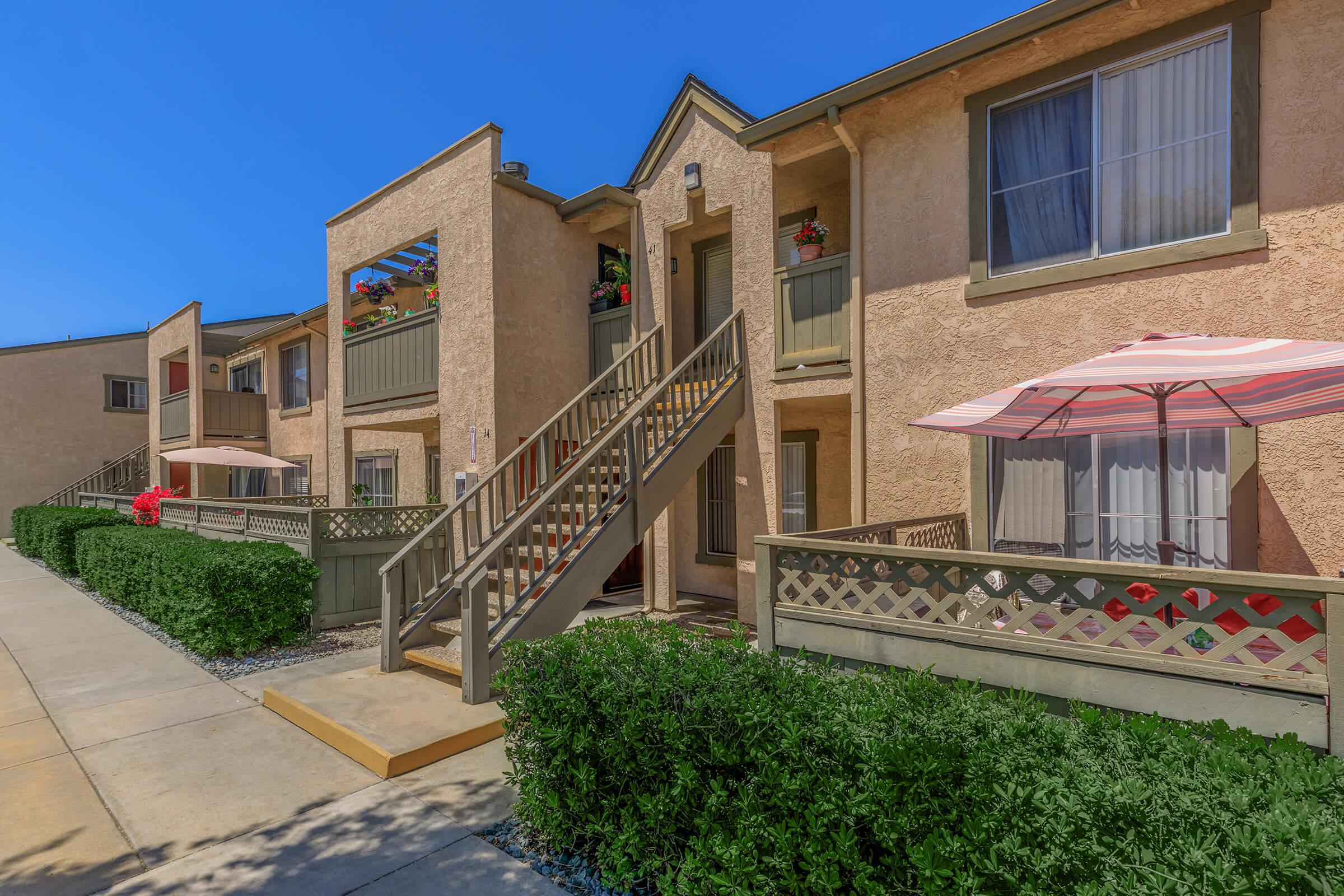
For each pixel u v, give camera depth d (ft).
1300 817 6.07
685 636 13.15
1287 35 15.84
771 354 25.71
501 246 29.84
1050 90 19.38
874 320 22.63
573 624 28.09
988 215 20.29
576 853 11.24
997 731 8.22
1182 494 17.44
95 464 70.64
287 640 24.90
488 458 29.32
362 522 28.99
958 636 12.75
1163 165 17.61
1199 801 6.52
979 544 20.39
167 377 62.85
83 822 12.50
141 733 16.83
